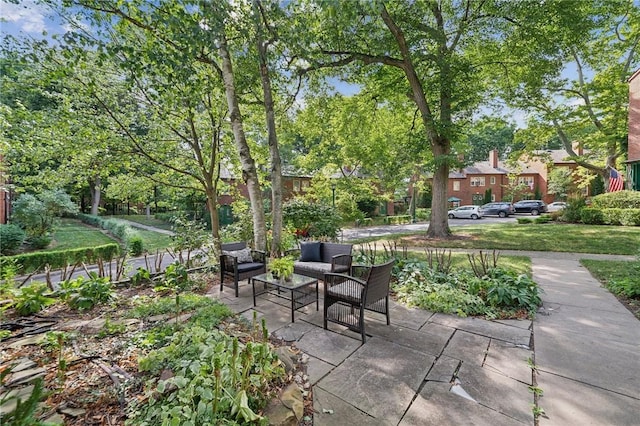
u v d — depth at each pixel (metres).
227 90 5.94
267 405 1.98
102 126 6.01
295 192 18.53
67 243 11.68
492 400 2.10
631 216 10.80
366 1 4.24
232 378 1.93
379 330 3.29
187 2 3.91
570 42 8.07
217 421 1.70
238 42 6.01
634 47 11.66
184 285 5.00
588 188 22.50
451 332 3.20
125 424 1.75
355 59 8.30
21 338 2.93
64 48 4.08
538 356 2.66
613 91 12.17
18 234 8.84
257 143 9.27
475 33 8.81
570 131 14.58
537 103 11.95
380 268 3.20
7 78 5.28
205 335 2.68
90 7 4.16
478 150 34.59
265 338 2.29
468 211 22.80
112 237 13.91
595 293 4.31
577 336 3.02
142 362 2.32
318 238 9.50
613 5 9.48
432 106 9.85
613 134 12.95
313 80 8.20
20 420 1.15
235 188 9.95
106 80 5.95
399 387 2.27
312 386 2.30
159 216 21.58
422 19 8.38
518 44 8.24
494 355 2.70
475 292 4.08
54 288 4.67
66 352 2.64
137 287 4.96
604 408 1.99
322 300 4.44
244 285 5.19
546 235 9.42
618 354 2.66
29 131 5.57
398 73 9.95
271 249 6.63
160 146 7.13
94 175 6.84
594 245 7.80
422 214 23.98
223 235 8.05
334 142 15.27
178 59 4.01
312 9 5.57
